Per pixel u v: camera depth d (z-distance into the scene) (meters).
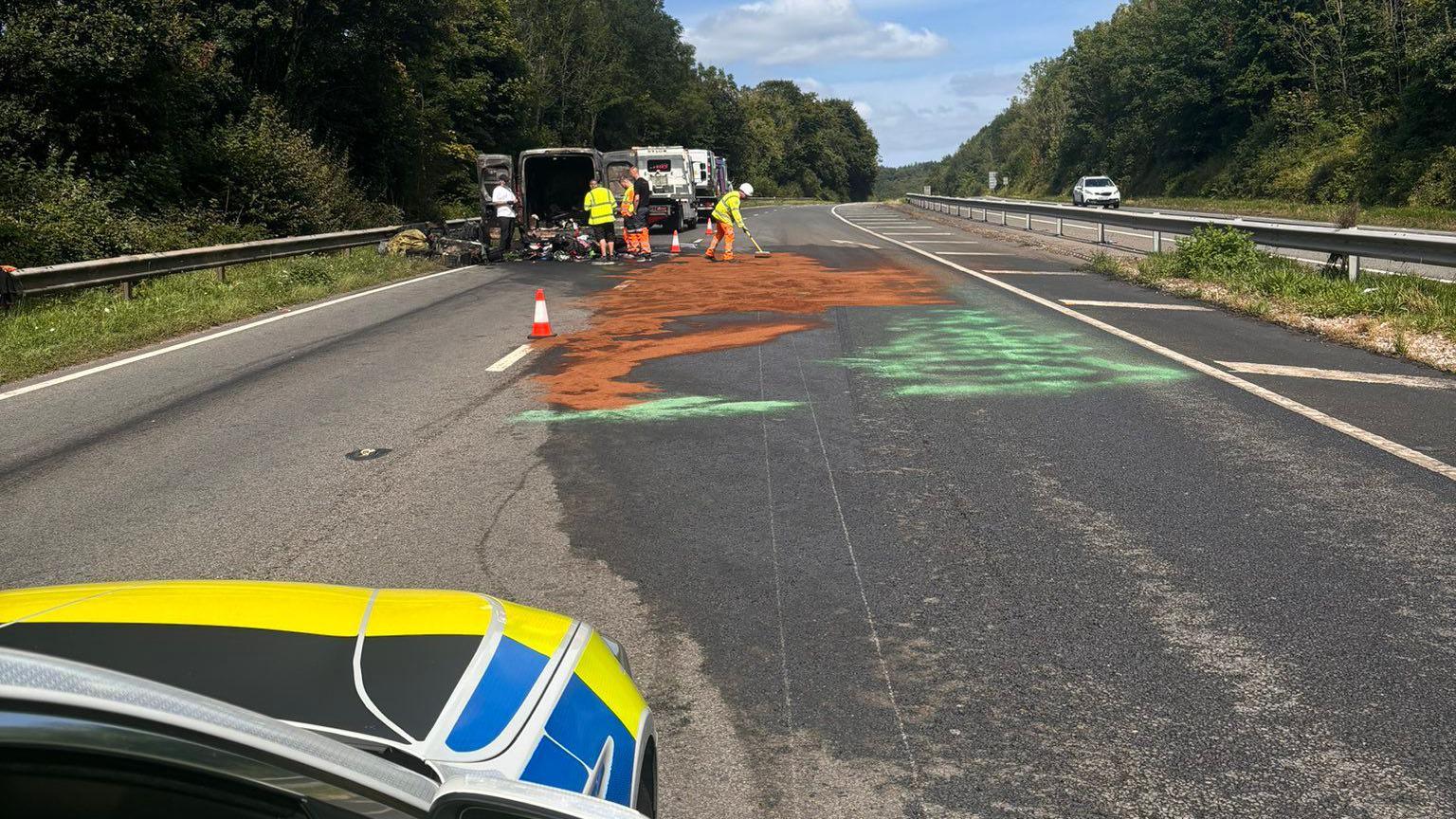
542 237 25.48
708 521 6.13
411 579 5.28
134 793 1.54
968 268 21.38
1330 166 51.25
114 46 22.86
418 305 16.45
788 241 32.28
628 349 12.12
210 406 9.39
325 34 32.78
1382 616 4.75
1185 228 21.75
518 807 1.82
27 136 22.31
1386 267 19.89
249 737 1.59
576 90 75.19
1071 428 8.19
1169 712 3.94
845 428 8.30
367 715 2.04
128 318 14.12
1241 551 5.57
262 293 17.11
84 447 7.97
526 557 5.58
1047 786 3.48
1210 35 66.62
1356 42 55.09
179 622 2.30
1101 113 88.69
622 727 2.49
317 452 7.77
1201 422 8.34
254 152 27.33
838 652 4.46
